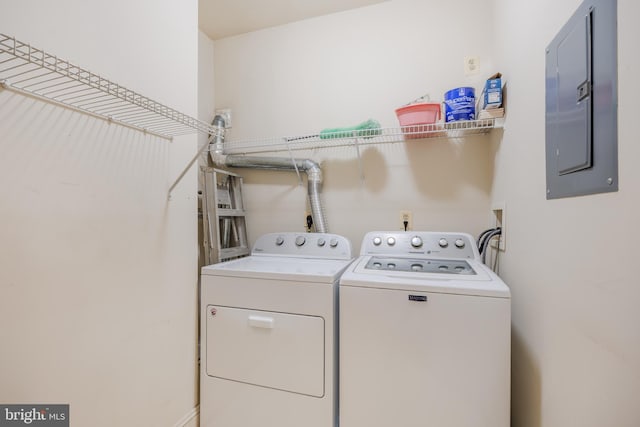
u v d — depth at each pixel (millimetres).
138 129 1176
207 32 2217
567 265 792
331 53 2025
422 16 1846
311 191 1938
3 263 771
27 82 815
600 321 646
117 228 1080
